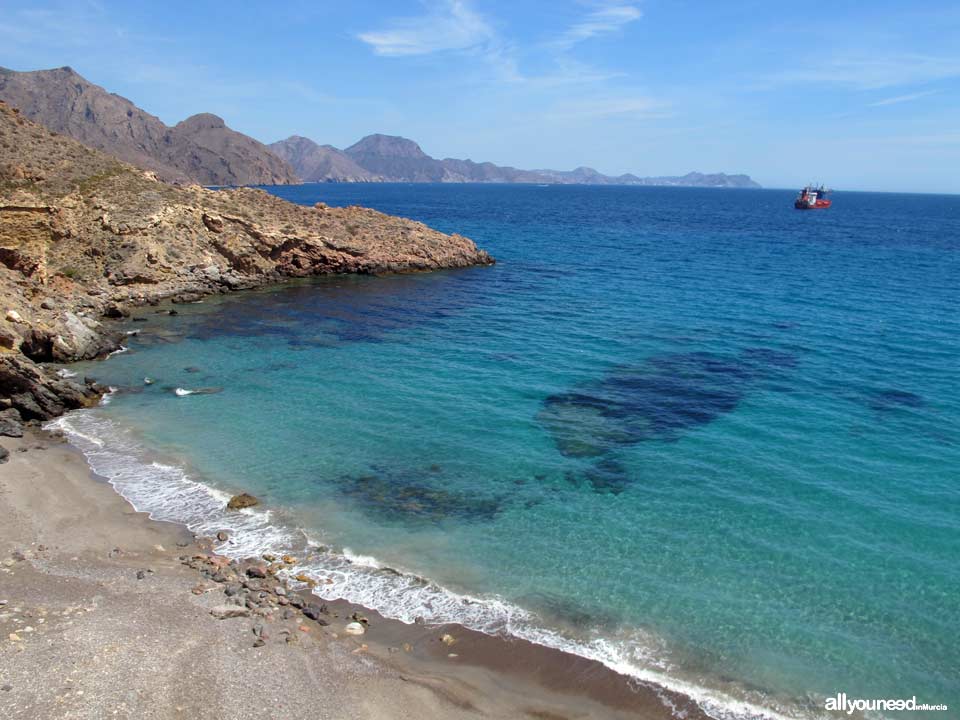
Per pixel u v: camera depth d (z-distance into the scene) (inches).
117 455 1031.0
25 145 2529.5
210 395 1302.9
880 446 1053.8
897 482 940.0
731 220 6161.4
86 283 2059.5
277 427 1149.1
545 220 5856.3
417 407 1240.8
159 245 2271.2
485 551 788.6
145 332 1782.7
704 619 668.7
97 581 684.7
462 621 665.6
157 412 1212.5
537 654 620.4
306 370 1464.1
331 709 532.7
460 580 732.7
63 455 1021.2
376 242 2878.9
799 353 1558.8
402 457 1037.2
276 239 2581.2
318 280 2620.6
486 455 1043.9
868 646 633.0
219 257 2461.9
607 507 887.1
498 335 1759.4
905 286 2442.2
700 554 778.2
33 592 653.9
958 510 865.5
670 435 1110.4
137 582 688.4
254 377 1414.9
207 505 885.8
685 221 5940.0
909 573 739.4
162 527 826.8
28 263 1955.0
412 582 727.1
